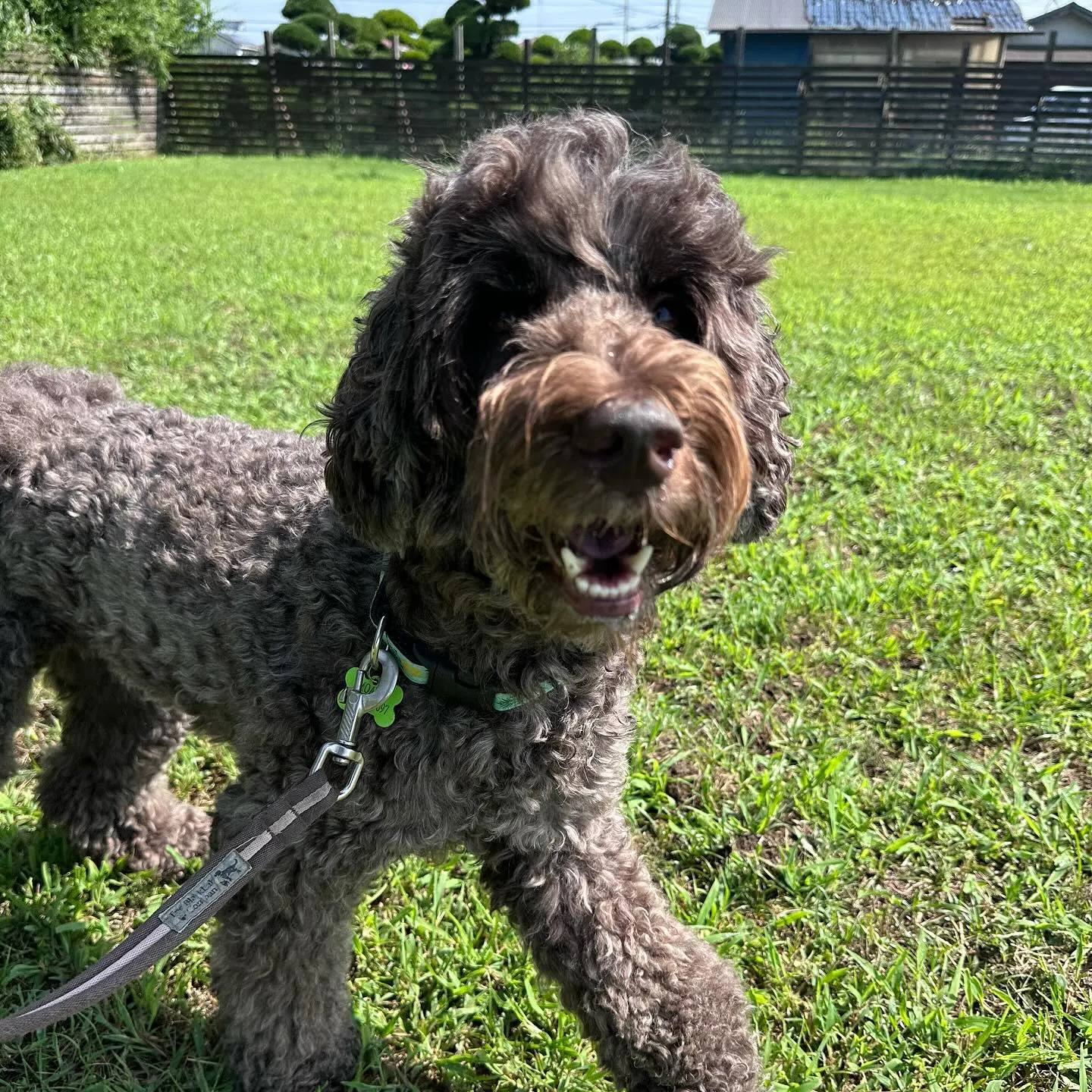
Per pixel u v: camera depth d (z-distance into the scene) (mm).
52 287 2324
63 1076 667
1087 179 6273
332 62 6625
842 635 1071
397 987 734
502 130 576
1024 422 1660
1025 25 8891
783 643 1080
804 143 6539
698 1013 584
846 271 3039
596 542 509
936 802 852
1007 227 4031
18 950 755
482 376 542
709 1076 577
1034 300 2611
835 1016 688
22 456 739
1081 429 1658
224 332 2029
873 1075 664
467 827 594
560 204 524
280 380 1712
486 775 576
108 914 804
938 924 767
